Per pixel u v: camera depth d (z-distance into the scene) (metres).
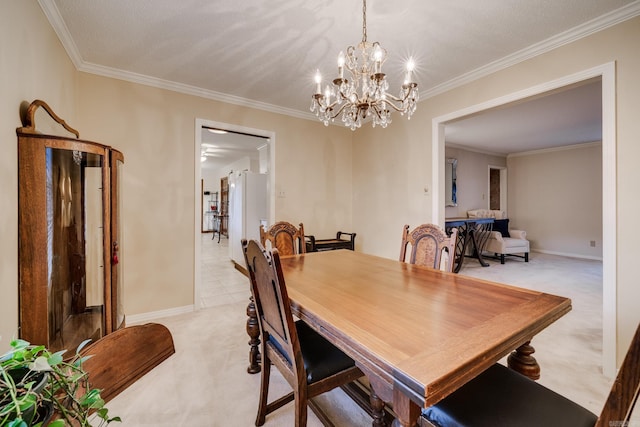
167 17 1.85
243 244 1.31
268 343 1.36
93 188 1.81
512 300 1.19
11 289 1.37
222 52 2.27
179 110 2.88
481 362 0.76
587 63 1.91
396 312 1.06
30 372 0.48
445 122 2.93
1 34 1.28
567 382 1.70
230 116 3.20
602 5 1.72
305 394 1.10
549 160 6.20
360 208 4.05
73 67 2.30
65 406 0.50
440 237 1.89
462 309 1.09
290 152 3.67
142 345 0.77
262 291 1.24
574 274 4.34
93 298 1.84
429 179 3.04
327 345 1.32
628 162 1.75
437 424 0.87
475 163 6.27
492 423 0.80
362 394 1.49
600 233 5.52
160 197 2.78
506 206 6.89
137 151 2.67
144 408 1.50
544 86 2.13
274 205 3.55
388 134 3.57
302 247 2.60
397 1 1.69
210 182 10.78
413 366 0.71
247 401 1.57
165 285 2.80
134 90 2.65
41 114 1.64
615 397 0.61
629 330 1.74
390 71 2.56
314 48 2.21
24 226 1.46
